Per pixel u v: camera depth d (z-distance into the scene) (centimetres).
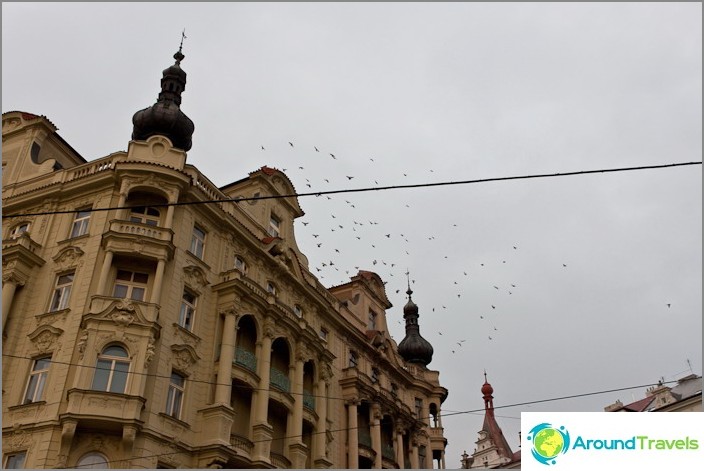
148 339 2670
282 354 3584
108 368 2602
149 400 2625
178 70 3709
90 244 2936
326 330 4181
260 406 3134
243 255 3516
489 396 10919
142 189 3048
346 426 4028
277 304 3534
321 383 3769
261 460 2975
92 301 2691
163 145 3247
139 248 2853
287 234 4069
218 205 3369
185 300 3048
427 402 5209
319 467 3534
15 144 3591
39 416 2509
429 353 5722
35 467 2366
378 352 4662
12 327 2797
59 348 2669
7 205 3262
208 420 2845
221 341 3122
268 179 3981
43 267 2997
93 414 2430
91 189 3145
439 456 5106
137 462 2473
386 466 4288
